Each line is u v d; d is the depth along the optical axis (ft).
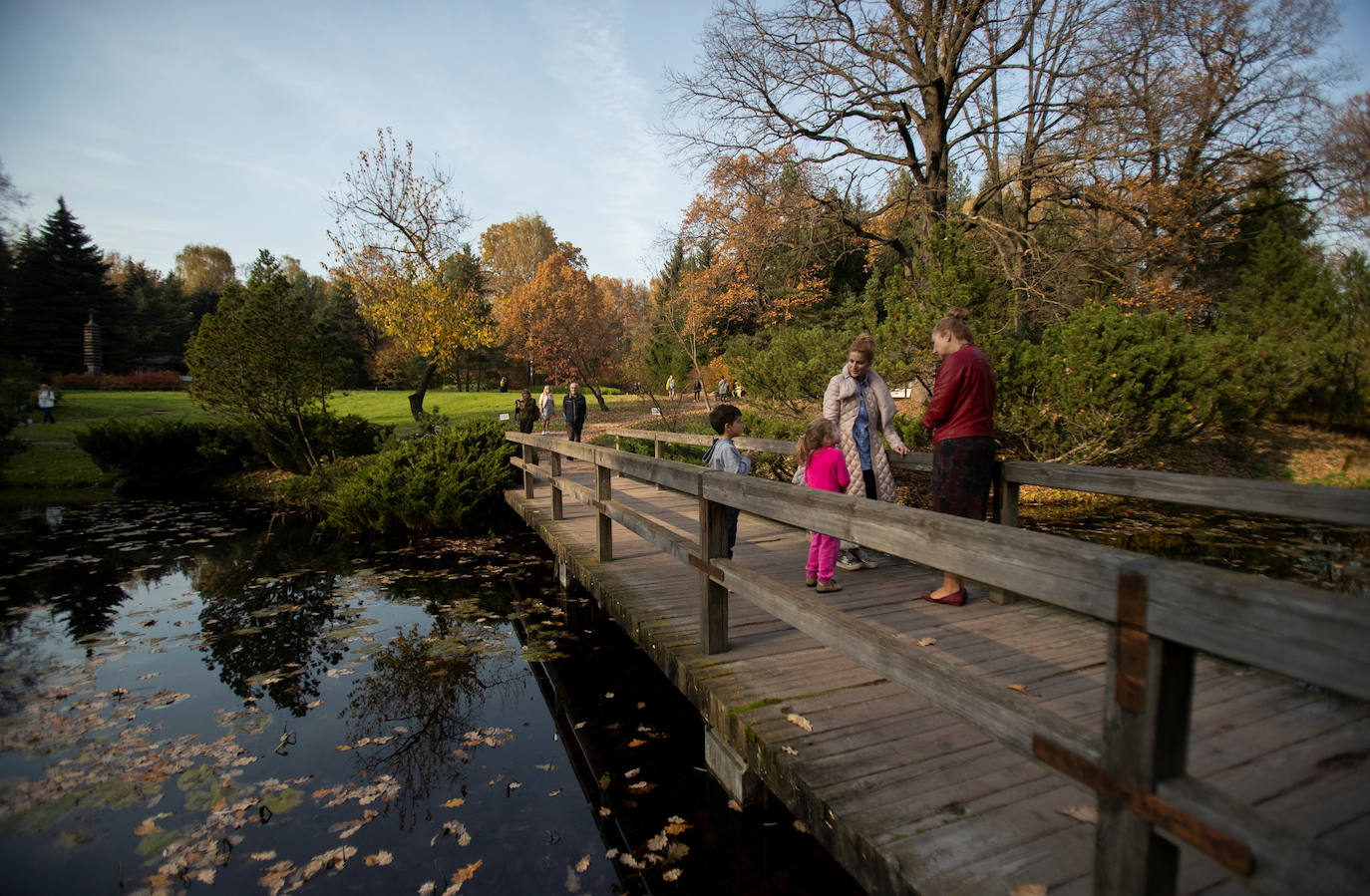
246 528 34.91
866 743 8.25
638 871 8.71
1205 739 8.07
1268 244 56.70
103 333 152.66
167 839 9.48
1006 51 50.14
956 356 12.00
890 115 53.16
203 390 42.37
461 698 14.44
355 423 51.93
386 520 31.45
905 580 15.14
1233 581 3.48
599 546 18.20
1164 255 52.19
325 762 11.76
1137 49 45.34
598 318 101.91
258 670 16.17
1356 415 50.31
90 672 16.14
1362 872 2.95
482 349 166.30
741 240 57.11
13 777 11.25
